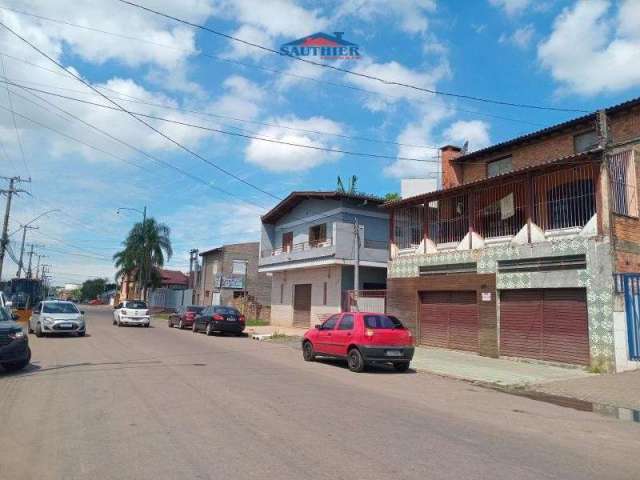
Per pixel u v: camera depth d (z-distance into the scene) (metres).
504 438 6.98
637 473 5.62
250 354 17.03
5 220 41.03
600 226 14.28
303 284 32.66
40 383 10.27
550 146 19.98
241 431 6.79
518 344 16.36
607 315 13.87
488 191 18.64
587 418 8.79
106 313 55.59
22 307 39.06
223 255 47.22
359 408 8.61
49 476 5.07
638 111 17.00
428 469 5.46
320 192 29.16
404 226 22.08
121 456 5.69
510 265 16.78
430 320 19.95
